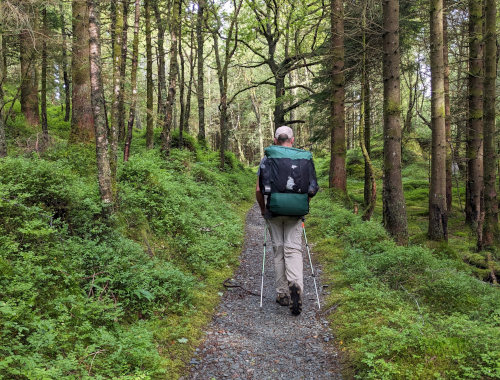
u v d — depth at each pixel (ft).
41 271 11.40
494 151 32.40
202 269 19.47
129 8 41.57
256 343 12.66
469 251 31.24
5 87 39.27
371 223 27.02
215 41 62.23
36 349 8.70
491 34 32.12
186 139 55.01
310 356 11.78
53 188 16.43
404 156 82.12
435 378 9.29
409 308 14.15
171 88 37.91
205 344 12.50
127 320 12.75
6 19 25.26
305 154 14.67
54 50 36.73
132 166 25.76
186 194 31.48
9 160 17.71
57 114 68.85
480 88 35.50
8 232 13.21
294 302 14.65
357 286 16.06
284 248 15.11
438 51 24.86
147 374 9.69
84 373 8.80
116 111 18.85
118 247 15.65
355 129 97.50
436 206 25.57
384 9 26.30
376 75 45.47
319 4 56.95
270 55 61.26
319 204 38.14
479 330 10.57
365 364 10.53
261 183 14.65
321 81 49.39
